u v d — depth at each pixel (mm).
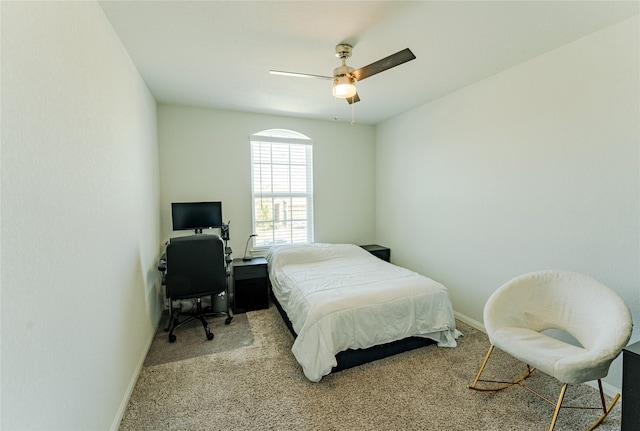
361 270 3148
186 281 2619
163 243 3473
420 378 2109
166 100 3281
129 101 2168
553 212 2234
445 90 3037
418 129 3635
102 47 1644
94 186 1479
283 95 3135
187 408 1807
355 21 1814
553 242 2244
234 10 1688
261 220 4012
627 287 1853
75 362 1227
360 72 2027
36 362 968
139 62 2312
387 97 3252
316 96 3172
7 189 850
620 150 1854
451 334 2598
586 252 2049
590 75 1979
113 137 1790
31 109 975
